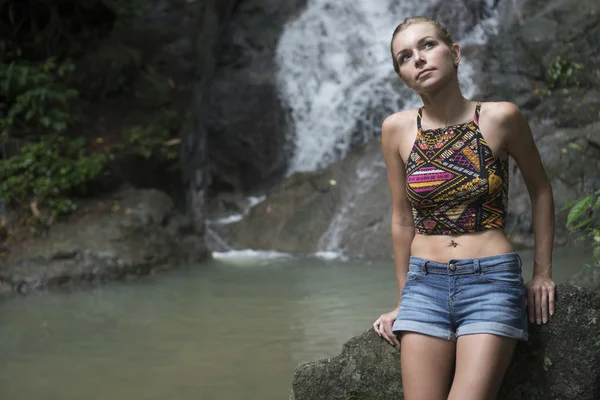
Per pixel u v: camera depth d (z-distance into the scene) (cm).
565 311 279
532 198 288
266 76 1157
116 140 977
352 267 811
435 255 276
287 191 1006
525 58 1010
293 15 1191
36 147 877
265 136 1137
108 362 496
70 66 973
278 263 854
